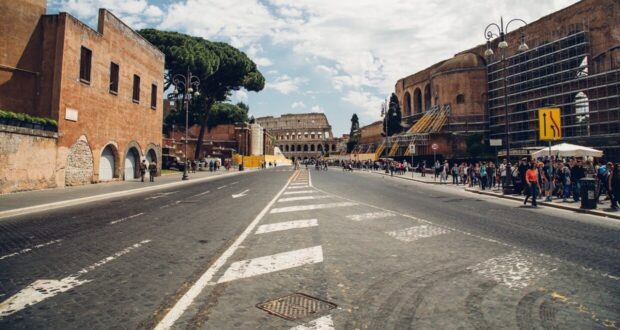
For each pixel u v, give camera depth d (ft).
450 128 206.59
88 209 40.24
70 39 68.08
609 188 41.81
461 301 13.64
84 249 21.45
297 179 103.40
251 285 15.24
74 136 69.72
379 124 271.90
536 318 12.17
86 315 12.23
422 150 196.95
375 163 200.44
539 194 56.39
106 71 80.43
